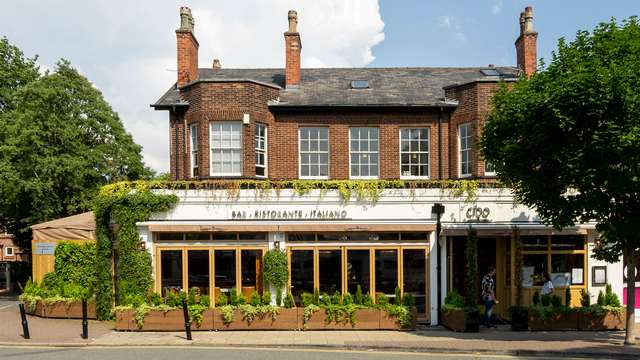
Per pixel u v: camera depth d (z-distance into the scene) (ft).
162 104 59.21
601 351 38.19
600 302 50.26
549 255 54.34
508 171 43.27
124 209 52.29
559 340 43.19
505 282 56.49
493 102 46.75
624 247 42.47
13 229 100.12
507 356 38.06
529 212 54.19
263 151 59.57
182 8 64.08
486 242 57.06
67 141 87.25
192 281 53.21
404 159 61.21
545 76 42.57
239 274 53.11
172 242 53.16
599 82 36.37
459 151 60.23
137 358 36.45
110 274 53.57
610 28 41.83
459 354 38.68
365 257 53.47
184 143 59.82
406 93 63.87
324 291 53.11
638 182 36.81
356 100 61.26
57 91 86.89
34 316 56.34
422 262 53.57
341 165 60.44
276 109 59.93
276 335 45.65
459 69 74.69
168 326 47.75
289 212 53.57
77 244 58.03
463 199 54.08
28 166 82.53
